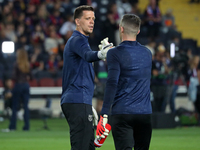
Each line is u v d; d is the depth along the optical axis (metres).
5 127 47.34
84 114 16.20
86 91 16.44
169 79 48.91
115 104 15.12
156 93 46.31
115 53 14.97
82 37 16.28
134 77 15.04
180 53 51.47
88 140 16.36
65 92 16.66
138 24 15.54
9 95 49.16
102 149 28.97
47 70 62.88
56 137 37.34
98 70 50.56
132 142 15.02
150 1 74.12
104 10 78.06
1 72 59.25
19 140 34.78
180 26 93.12
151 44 57.50
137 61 15.12
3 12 66.56
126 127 15.03
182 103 64.88
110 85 14.63
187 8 96.19
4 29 62.69
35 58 62.69
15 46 62.84
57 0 76.25
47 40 65.50
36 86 60.44
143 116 15.05
